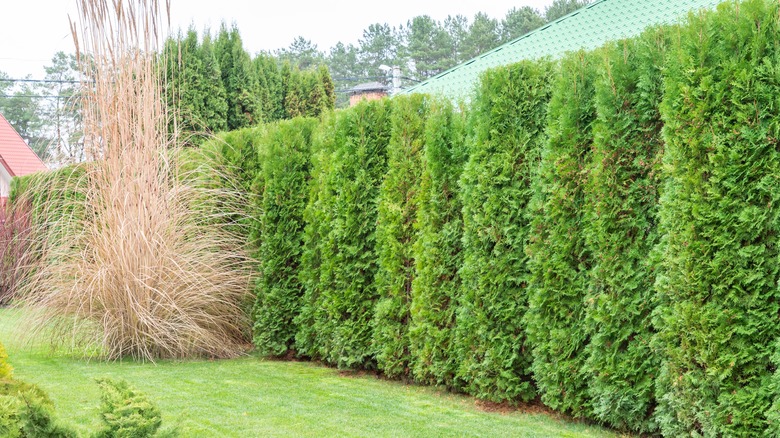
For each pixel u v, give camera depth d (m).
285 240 8.21
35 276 7.87
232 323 8.45
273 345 8.14
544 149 5.15
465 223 5.71
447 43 49.47
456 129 6.10
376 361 7.35
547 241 5.12
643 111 4.57
